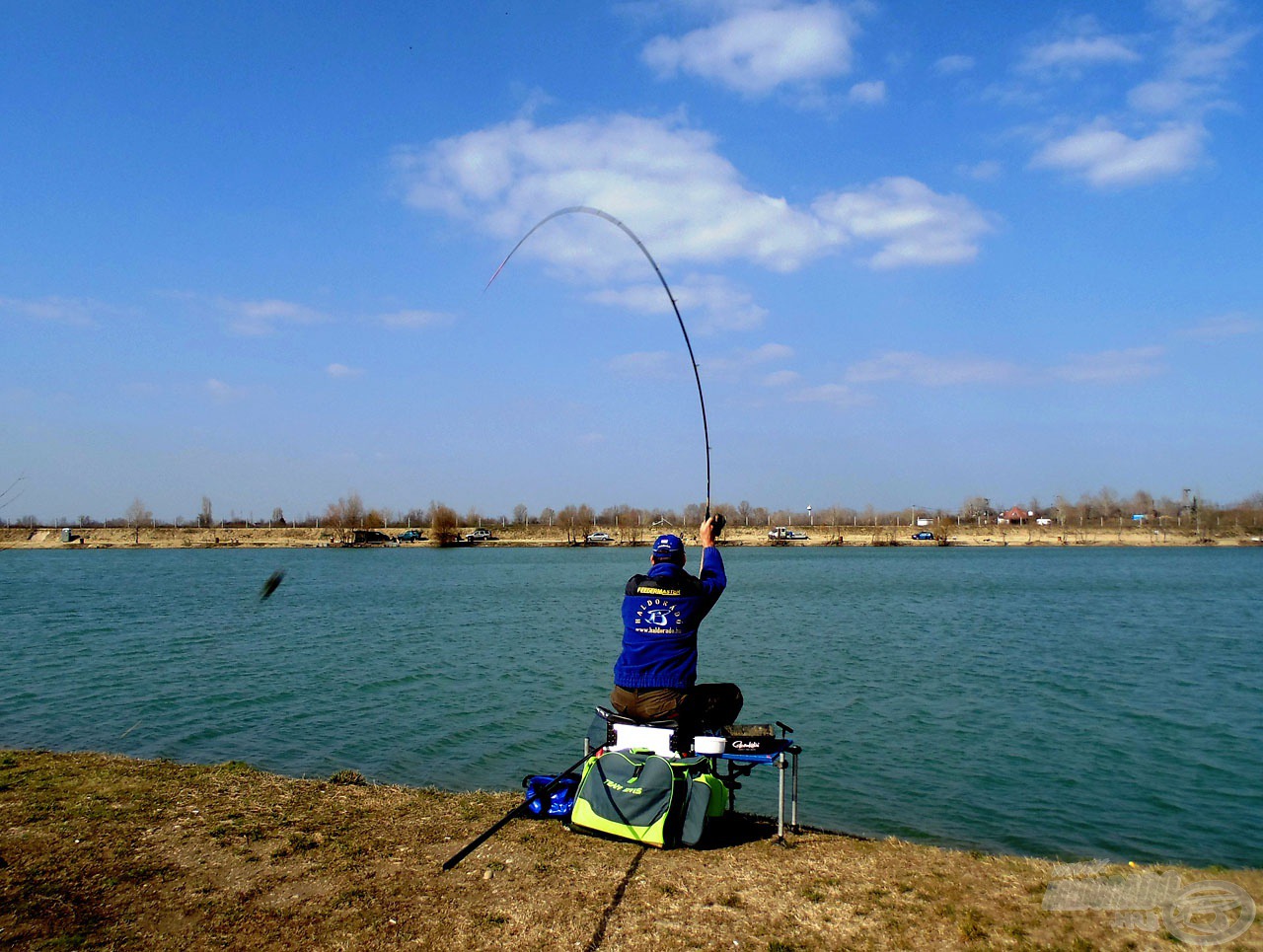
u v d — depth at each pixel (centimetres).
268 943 482
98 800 731
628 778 642
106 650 2445
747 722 1546
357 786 794
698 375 804
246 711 1602
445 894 545
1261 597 4431
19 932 488
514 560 8594
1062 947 483
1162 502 16788
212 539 12306
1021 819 1071
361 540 12438
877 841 672
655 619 661
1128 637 2820
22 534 11944
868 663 2230
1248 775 1250
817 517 16250
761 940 489
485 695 1767
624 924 507
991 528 14462
